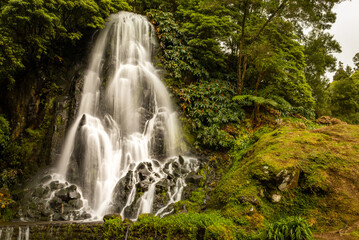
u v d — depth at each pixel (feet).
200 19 48.85
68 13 42.11
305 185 23.41
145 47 48.78
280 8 44.78
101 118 38.68
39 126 37.93
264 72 44.62
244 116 42.75
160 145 37.50
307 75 67.41
